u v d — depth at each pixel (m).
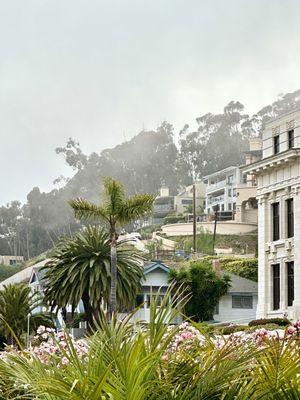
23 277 101.00
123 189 37.50
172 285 7.44
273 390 7.03
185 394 6.76
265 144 46.91
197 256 78.56
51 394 6.49
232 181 119.62
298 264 42.56
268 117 169.75
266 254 45.84
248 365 6.93
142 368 6.52
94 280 43.47
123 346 6.80
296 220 43.03
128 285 44.56
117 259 44.91
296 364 7.14
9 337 38.28
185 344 7.85
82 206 37.41
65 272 43.81
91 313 44.12
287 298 43.78
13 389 7.09
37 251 169.38
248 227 100.50
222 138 167.50
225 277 52.41
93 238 44.56
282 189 44.59
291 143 44.75
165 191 143.00
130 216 37.44
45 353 8.92
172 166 169.75
